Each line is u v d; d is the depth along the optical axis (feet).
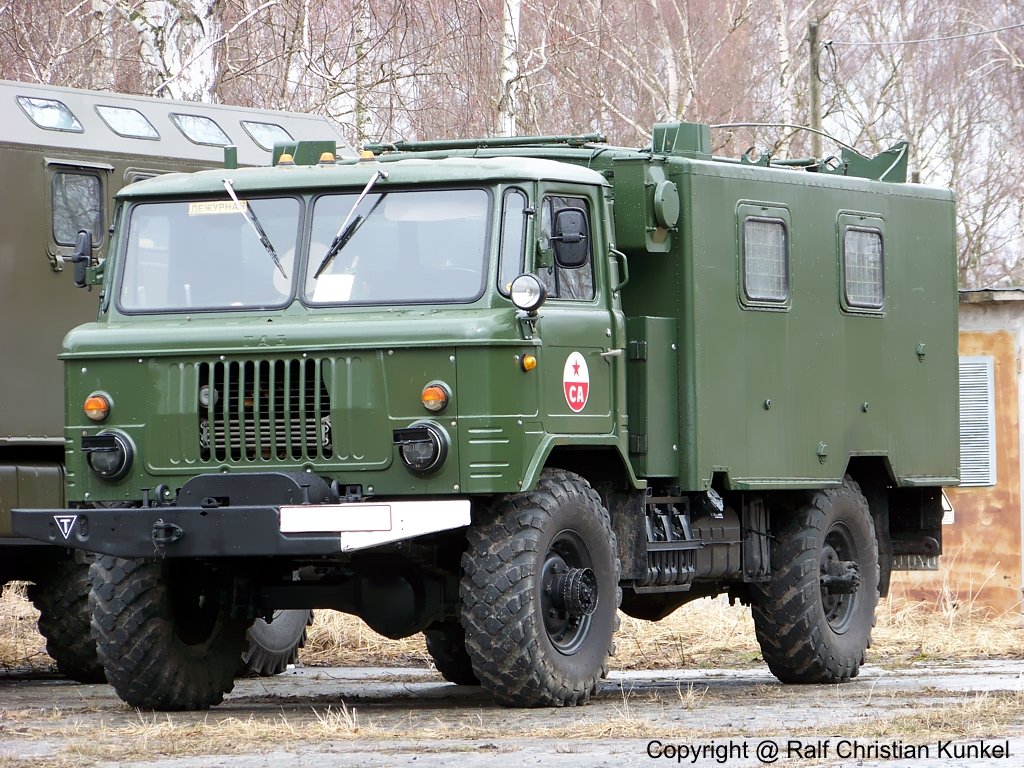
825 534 119.44
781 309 115.44
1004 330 172.96
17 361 120.37
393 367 94.38
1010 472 172.04
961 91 399.24
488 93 222.69
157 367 97.60
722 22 324.39
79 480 98.99
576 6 266.77
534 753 77.71
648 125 314.35
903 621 157.28
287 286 98.73
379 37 213.05
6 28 211.00
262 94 220.64
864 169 128.98
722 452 110.22
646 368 105.60
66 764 76.59
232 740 83.92
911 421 126.72
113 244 102.68
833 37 381.40
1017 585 170.30
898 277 126.21
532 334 94.94
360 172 99.09
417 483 93.81
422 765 74.64
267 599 102.27
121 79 209.15
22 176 121.60
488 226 96.53
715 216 110.63
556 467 104.78
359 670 134.31
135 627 99.25
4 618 155.02
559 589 96.84
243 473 94.94
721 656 138.92
